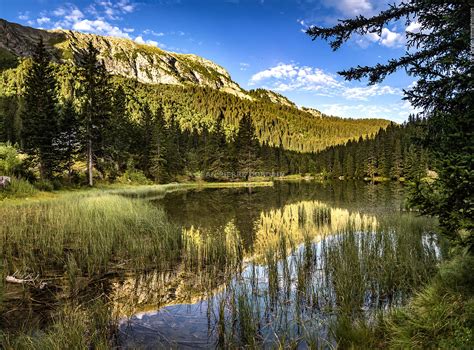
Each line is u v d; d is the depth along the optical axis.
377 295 6.68
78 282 7.38
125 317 5.88
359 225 14.84
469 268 4.95
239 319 5.54
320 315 5.92
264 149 84.94
